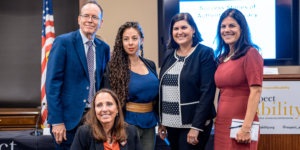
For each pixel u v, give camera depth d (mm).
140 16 4234
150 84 2191
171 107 2186
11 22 4324
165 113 2221
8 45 4336
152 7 4230
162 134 2451
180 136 2203
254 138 1923
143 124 2145
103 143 1883
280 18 4094
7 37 4328
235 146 2008
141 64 2295
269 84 2625
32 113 3689
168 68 2238
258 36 4109
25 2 4324
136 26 2217
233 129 1984
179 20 2197
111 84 2176
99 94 1929
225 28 2092
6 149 2740
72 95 2166
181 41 2188
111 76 2184
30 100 4379
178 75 2172
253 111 1923
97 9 2250
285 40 4117
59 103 2104
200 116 2086
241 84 2006
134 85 2141
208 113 2123
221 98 2139
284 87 2621
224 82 2068
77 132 1925
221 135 2098
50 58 2166
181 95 2156
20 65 4359
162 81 2248
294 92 2619
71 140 2186
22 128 3652
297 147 2633
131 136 1962
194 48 2217
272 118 2627
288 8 4082
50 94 2090
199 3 4125
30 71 4367
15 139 2750
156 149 2715
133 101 2162
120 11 4223
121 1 4219
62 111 2125
